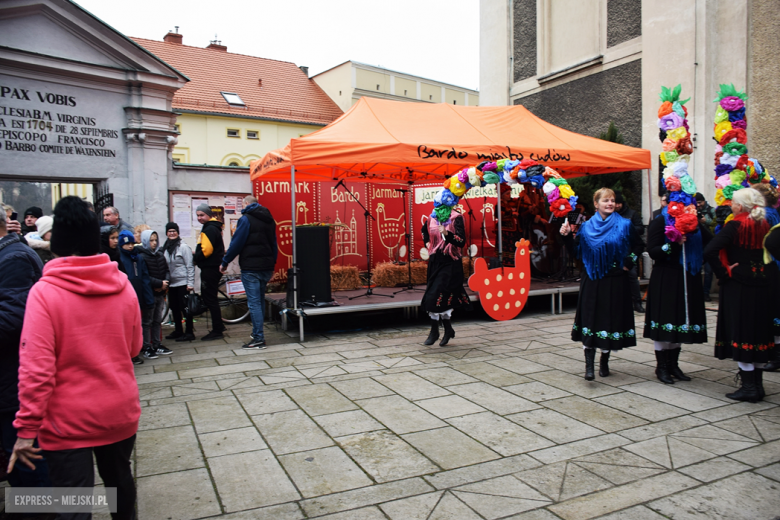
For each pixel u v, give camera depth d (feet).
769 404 12.53
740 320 12.51
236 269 28.17
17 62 21.68
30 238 11.64
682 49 28.22
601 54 33.30
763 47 25.99
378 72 91.30
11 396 7.43
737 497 8.22
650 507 7.96
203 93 76.33
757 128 26.43
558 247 31.07
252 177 26.63
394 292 26.13
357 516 7.78
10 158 22.04
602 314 13.99
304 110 84.17
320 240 21.86
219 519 7.72
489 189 32.32
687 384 14.21
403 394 13.58
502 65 40.29
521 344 19.43
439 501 8.21
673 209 13.26
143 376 15.75
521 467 9.37
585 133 34.76
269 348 19.60
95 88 23.99
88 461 5.87
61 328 5.65
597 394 13.42
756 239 12.34
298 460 9.77
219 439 10.80
